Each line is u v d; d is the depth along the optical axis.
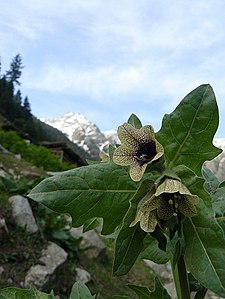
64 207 0.17
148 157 0.17
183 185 0.16
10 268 0.76
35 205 0.92
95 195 0.17
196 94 0.17
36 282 0.76
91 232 1.07
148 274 1.14
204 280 0.15
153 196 0.16
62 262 0.82
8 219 0.84
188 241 0.16
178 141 0.17
